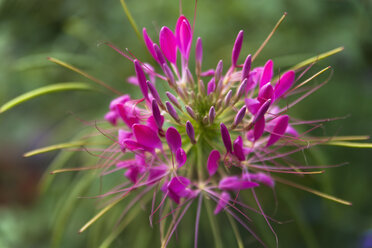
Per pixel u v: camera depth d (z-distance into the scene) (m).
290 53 0.60
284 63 0.57
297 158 0.52
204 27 0.61
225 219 0.55
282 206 0.57
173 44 0.46
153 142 0.44
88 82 0.59
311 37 0.60
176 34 0.46
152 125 0.44
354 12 0.60
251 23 0.61
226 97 0.46
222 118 0.47
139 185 0.46
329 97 0.60
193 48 0.60
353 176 0.61
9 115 0.66
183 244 0.52
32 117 0.66
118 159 0.48
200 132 0.47
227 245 0.56
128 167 0.46
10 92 0.62
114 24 0.61
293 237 0.58
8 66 0.60
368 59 0.61
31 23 0.59
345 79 0.60
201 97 0.47
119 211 0.54
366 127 0.61
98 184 0.55
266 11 0.60
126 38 0.61
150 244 0.55
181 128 0.47
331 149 0.60
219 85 0.46
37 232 0.62
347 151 0.60
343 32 0.60
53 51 0.61
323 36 0.60
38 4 0.58
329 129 0.60
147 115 0.46
